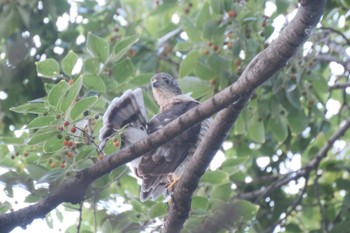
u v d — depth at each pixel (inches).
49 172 377.1
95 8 551.8
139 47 536.7
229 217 418.0
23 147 423.5
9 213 367.2
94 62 407.5
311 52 490.0
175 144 425.4
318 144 572.7
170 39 550.3
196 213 408.2
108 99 420.2
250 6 484.1
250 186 550.3
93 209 448.8
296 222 569.6
